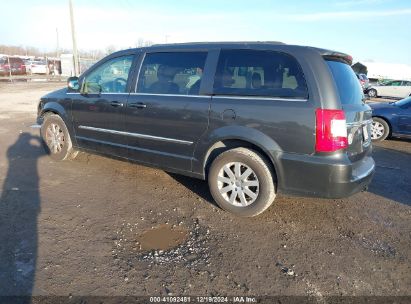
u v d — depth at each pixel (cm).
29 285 253
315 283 271
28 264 277
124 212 379
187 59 398
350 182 325
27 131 784
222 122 360
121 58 461
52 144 548
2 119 941
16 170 500
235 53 367
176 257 299
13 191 420
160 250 309
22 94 1688
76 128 511
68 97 514
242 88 355
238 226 357
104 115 466
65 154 534
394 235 353
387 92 2641
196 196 430
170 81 407
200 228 351
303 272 285
